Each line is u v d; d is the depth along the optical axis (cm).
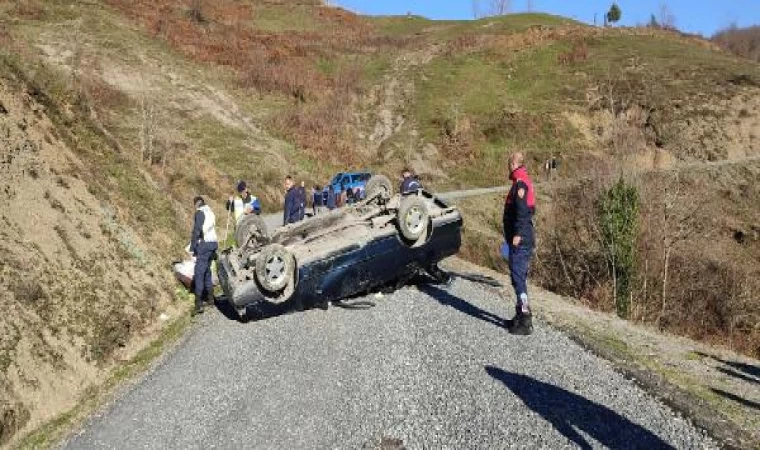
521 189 838
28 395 761
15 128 1240
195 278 1189
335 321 995
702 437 568
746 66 5597
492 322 926
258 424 657
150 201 1653
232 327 1048
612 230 1855
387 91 5412
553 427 589
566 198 2448
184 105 3959
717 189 3497
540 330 891
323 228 1127
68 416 757
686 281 2078
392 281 1136
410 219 1084
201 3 6494
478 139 4706
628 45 6262
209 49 5197
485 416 618
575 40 6397
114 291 1097
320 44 6241
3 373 751
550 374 718
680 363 839
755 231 2992
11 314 841
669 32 7375
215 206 2541
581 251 2061
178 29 5391
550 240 2250
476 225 2903
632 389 678
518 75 5719
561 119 4844
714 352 976
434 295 1096
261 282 992
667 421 600
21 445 689
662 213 2123
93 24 4691
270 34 6184
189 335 1034
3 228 972
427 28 7806
